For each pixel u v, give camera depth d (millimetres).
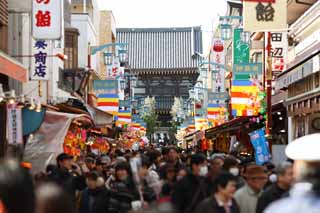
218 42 48750
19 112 15609
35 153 18000
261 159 18844
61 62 34781
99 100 38438
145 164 11812
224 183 8148
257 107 28438
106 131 38125
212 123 46750
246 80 29156
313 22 27219
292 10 32094
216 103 45500
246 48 33219
